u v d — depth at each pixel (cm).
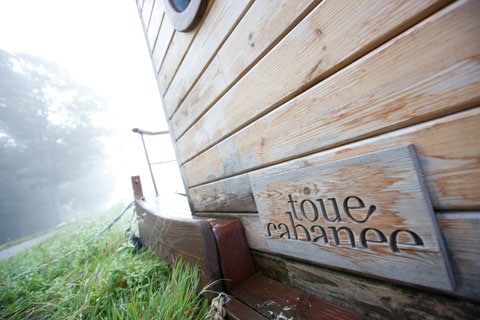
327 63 68
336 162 71
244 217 129
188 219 146
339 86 67
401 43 53
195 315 124
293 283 106
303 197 84
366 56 60
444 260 52
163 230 189
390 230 61
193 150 172
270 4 83
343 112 67
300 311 90
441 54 48
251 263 129
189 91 157
